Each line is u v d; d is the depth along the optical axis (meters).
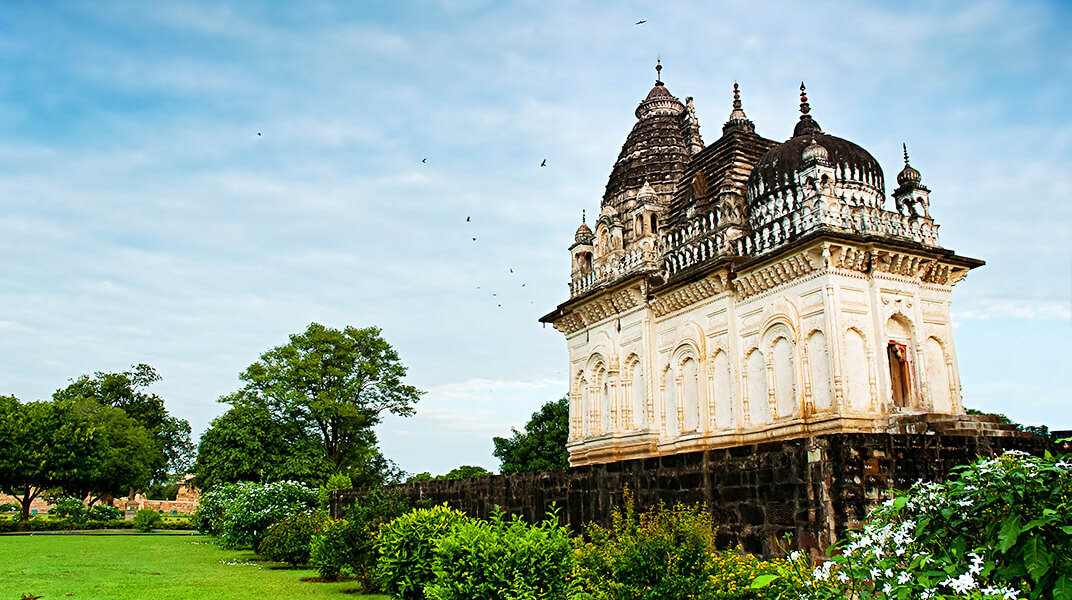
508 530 10.33
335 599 13.80
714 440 19.59
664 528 9.48
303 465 36.91
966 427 15.77
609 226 25.52
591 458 24.33
